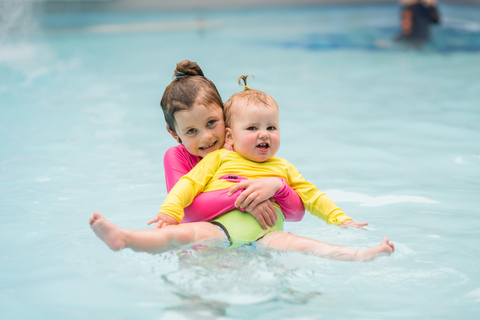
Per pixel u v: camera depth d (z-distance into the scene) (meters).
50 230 2.91
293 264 2.40
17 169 3.99
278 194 2.87
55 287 2.26
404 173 3.89
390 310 2.07
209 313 2.04
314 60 9.01
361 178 3.80
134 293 2.19
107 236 2.42
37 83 7.32
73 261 2.48
